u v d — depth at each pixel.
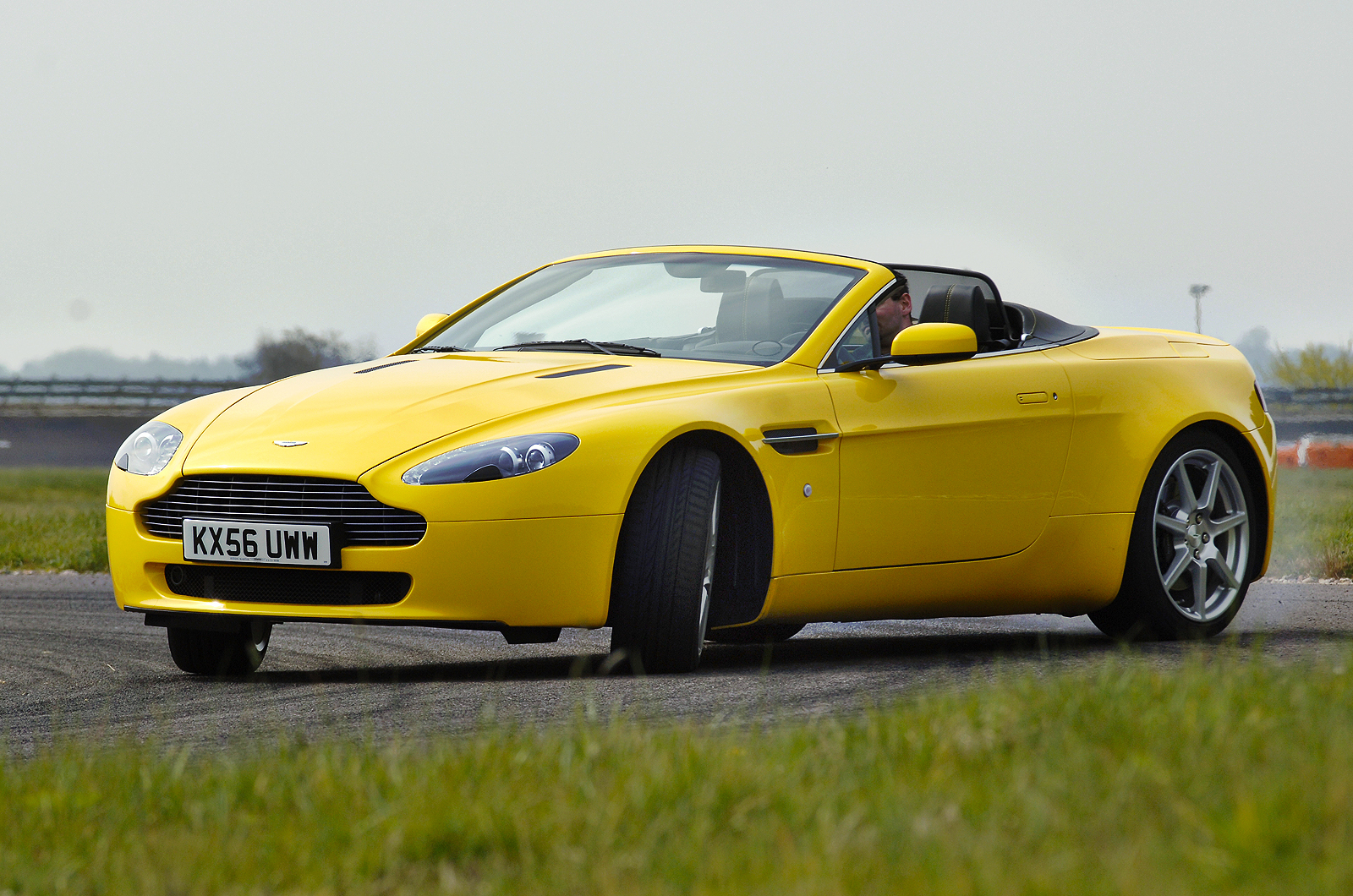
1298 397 107.44
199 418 10.94
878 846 4.37
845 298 11.95
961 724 5.94
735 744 5.88
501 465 9.68
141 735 8.03
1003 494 11.79
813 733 6.07
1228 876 3.98
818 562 10.79
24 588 20.16
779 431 10.57
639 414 10.05
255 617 10.12
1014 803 4.74
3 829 5.21
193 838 4.95
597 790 5.18
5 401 121.75
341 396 10.73
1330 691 6.42
